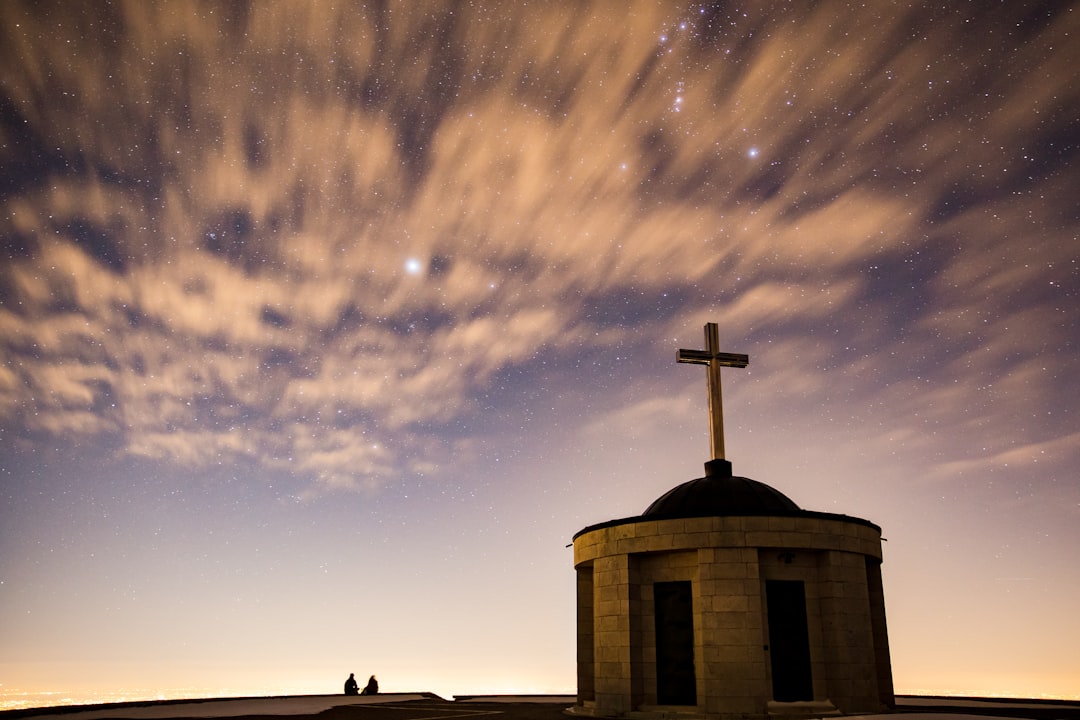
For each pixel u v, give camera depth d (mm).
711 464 25516
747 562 21844
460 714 25500
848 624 22125
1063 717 21359
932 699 33688
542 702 34406
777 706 20594
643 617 23141
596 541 24547
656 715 21531
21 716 23016
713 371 26469
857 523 23266
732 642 21219
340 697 37281
